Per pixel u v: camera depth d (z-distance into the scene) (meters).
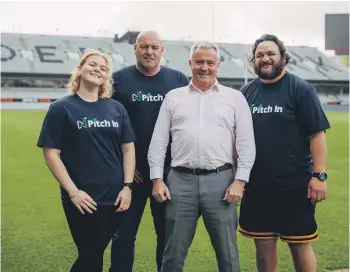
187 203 2.96
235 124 2.98
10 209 6.26
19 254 4.33
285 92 3.04
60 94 35.03
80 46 41.09
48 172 9.21
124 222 3.43
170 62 38.88
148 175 3.42
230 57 40.22
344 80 39.50
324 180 3.01
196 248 4.50
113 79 3.43
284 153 3.03
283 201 3.08
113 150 2.91
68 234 5.03
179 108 2.97
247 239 4.70
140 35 3.36
